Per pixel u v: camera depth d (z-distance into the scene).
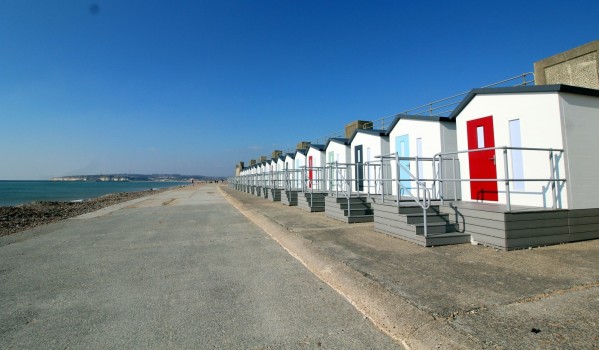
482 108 8.41
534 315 3.33
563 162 6.55
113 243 7.95
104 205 21.89
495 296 3.85
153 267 5.72
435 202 8.12
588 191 6.71
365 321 3.52
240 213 14.27
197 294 4.37
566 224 6.42
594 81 7.87
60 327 3.47
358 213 10.39
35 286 4.82
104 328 3.44
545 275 4.55
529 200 7.18
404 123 11.88
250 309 3.86
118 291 4.54
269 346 3.02
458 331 3.07
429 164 10.57
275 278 5.00
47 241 8.41
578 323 3.13
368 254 6.00
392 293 4.07
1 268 5.84
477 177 8.55
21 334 3.33
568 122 6.66
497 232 6.11
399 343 3.06
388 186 12.66
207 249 7.07
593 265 4.95
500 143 7.89
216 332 3.30
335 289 4.50
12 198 42.19
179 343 3.10
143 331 3.35
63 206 22.30
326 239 7.46
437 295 3.95
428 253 5.98
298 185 23.17
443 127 10.30
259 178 28.95
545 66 8.95
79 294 4.45
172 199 25.98
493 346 2.79
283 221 10.45
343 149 16.45
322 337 3.18
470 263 5.26
